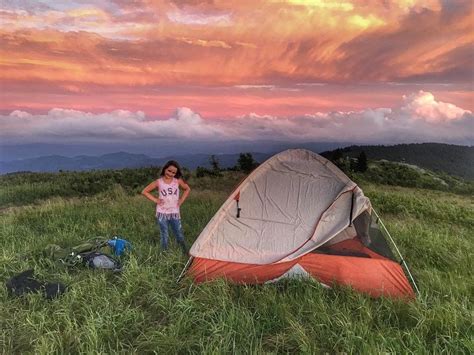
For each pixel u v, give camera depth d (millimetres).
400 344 3840
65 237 7547
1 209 12062
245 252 5594
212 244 5723
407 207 11062
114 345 4129
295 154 6758
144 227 8352
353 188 5824
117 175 17297
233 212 6055
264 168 6520
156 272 5723
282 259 5375
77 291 5105
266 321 4414
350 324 4098
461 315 4273
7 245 7148
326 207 5863
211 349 3809
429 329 4105
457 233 8414
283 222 5867
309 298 4762
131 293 5145
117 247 6609
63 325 4441
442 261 6406
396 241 7387
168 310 4746
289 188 6242
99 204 11102
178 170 6809
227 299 4789
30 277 5531
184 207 10312
